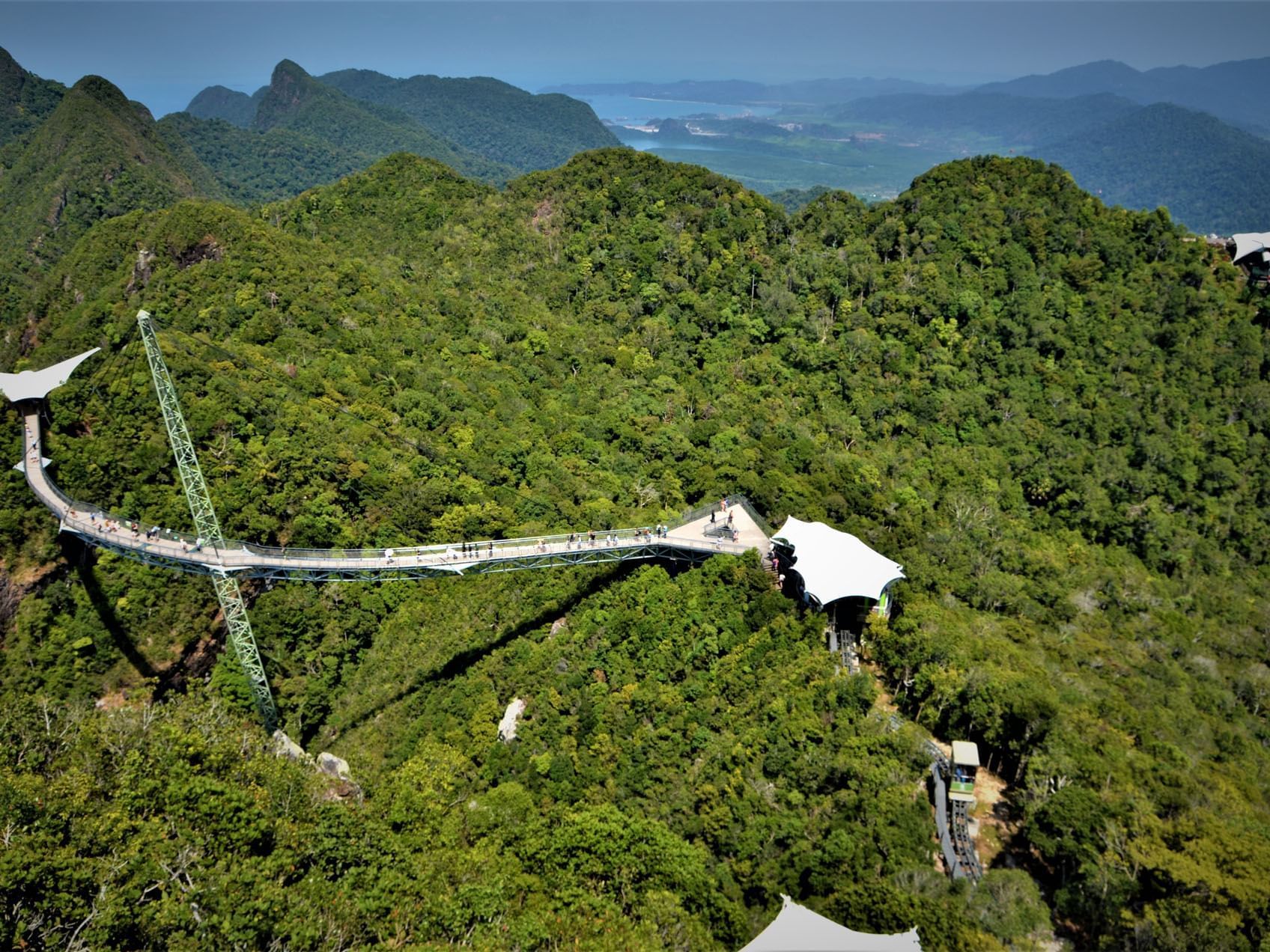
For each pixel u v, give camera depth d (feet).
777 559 333.83
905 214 614.34
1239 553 444.14
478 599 349.00
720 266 595.06
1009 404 492.95
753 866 219.61
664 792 257.34
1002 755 246.68
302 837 210.38
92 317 496.64
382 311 517.55
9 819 191.62
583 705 289.94
